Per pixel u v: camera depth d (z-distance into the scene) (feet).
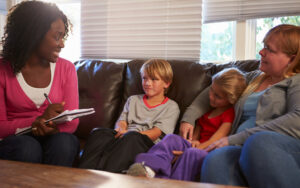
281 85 4.16
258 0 6.54
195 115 5.28
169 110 5.67
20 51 4.60
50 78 5.01
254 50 7.13
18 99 4.70
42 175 2.86
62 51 9.50
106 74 6.75
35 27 4.52
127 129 5.81
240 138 4.06
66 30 5.25
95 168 4.33
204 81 5.84
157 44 7.75
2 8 9.47
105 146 4.54
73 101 5.11
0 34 8.99
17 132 4.38
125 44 8.16
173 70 6.19
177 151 4.47
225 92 4.87
